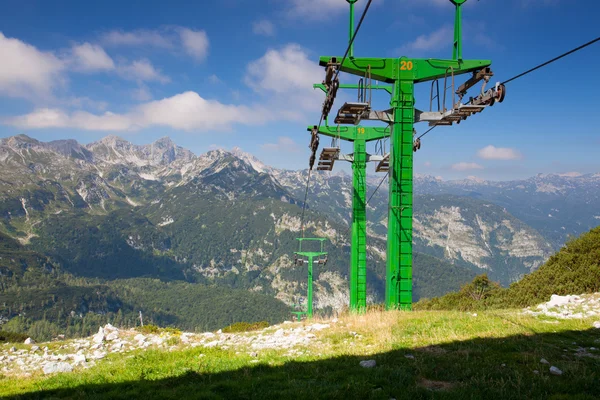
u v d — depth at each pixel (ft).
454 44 78.43
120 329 78.23
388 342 46.32
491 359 36.81
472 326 51.37
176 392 33.30
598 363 34.55
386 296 79.87
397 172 78.13
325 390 30.73
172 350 53.62
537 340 42.42
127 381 37.65
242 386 33.19
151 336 70.38
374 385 31.40
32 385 38.60
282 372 36.83
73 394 34.88
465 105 68.59
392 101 78.84
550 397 27.43
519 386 29.14
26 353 61.98
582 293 78.79
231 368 39.47
